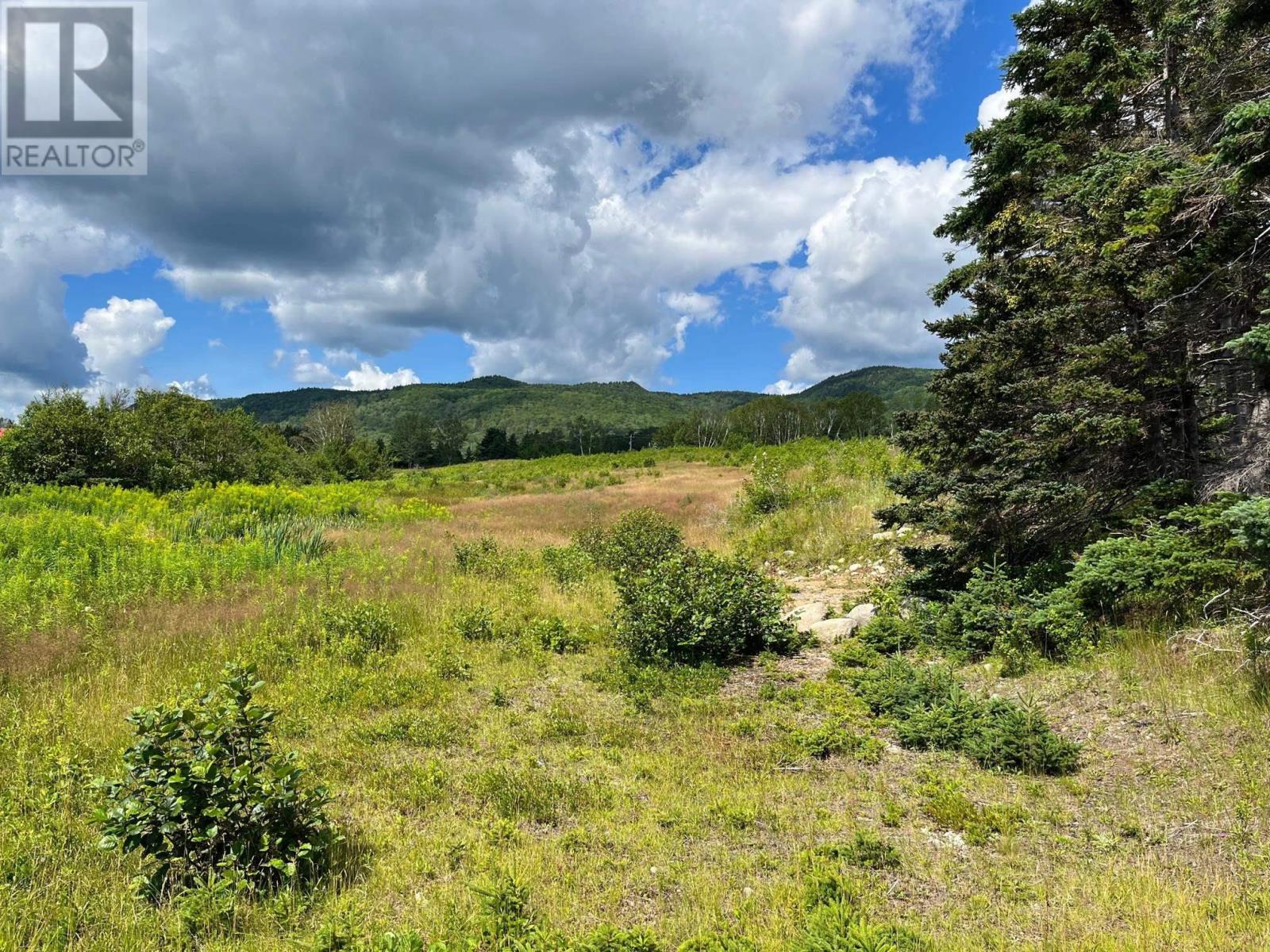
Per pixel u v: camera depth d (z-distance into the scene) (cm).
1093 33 757
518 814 473
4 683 658
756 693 729
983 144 898
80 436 2480
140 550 1198
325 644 835
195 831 371
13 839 400
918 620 845
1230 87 739
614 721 649
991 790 492
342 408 7269
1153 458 763
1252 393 695
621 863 409
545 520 2186
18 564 1065
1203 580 596
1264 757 470
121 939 329
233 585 1053
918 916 355
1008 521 854
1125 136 835
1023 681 668
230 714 399
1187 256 659
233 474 3156
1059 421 716
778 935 335
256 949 324
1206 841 407
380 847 427
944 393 877
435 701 694
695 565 950
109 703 623
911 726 590
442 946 302
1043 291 788
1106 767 506
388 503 2653
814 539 1438
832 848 414
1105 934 329
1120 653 646
